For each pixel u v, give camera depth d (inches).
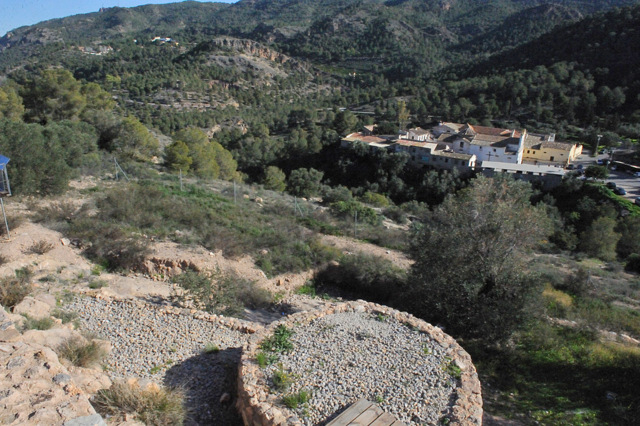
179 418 259.0
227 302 486.3
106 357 337.4
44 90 1438.2
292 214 1043.9
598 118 3179.1
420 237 574.2
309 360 325.7
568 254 1147.3
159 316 422.3
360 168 2664.9
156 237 669.3
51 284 464.8
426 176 2367.1
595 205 1823.3
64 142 971.3
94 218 681.6
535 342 463.2
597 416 347.3
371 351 343.6
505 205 525.0
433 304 516.1
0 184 546.0
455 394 296.7
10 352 252.5
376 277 697.6
